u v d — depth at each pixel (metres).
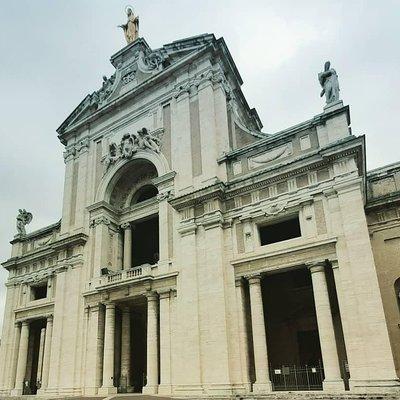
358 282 20.42
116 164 34.81
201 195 26.89
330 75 26.09
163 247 28.39
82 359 29.80
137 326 34.09
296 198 24.27
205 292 25.02
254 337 22.73
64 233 35.59
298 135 26.16
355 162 22.77
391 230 26.39
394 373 18.28
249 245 25.00
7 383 34.91
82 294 31.81
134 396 24.69
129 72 37.78
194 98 31.84
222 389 22.12
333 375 19.89
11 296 38.62
